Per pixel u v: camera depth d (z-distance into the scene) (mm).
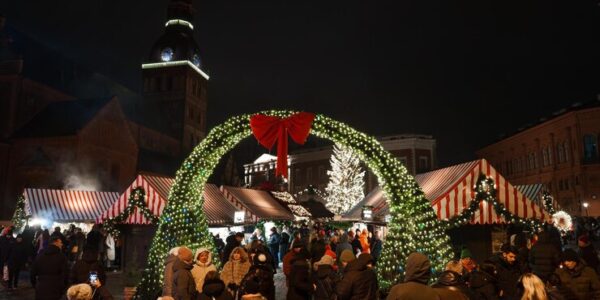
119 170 54094
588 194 57969
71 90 60812
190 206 14180
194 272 8859
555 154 64625
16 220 27016
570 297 7367
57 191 27781
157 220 20188
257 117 14383
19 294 15648
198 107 89500
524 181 73125
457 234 18531
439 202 16156
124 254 23219
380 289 12812
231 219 24891
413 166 66312
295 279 8914
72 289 6168
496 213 16656
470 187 16625
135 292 12711
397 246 13242
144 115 77688
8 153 48625
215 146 14531
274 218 29484
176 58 85562
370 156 13945
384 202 21469
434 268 12680
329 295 8555
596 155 58250
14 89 50375
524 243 11500
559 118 63188
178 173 14430
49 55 60094
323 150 75000
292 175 80250
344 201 55719
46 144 48156
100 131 50969
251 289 6402
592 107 58625
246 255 9586
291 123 14180
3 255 17969
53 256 9750
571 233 30406
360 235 20094
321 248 11328
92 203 28625
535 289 5848
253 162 95750
